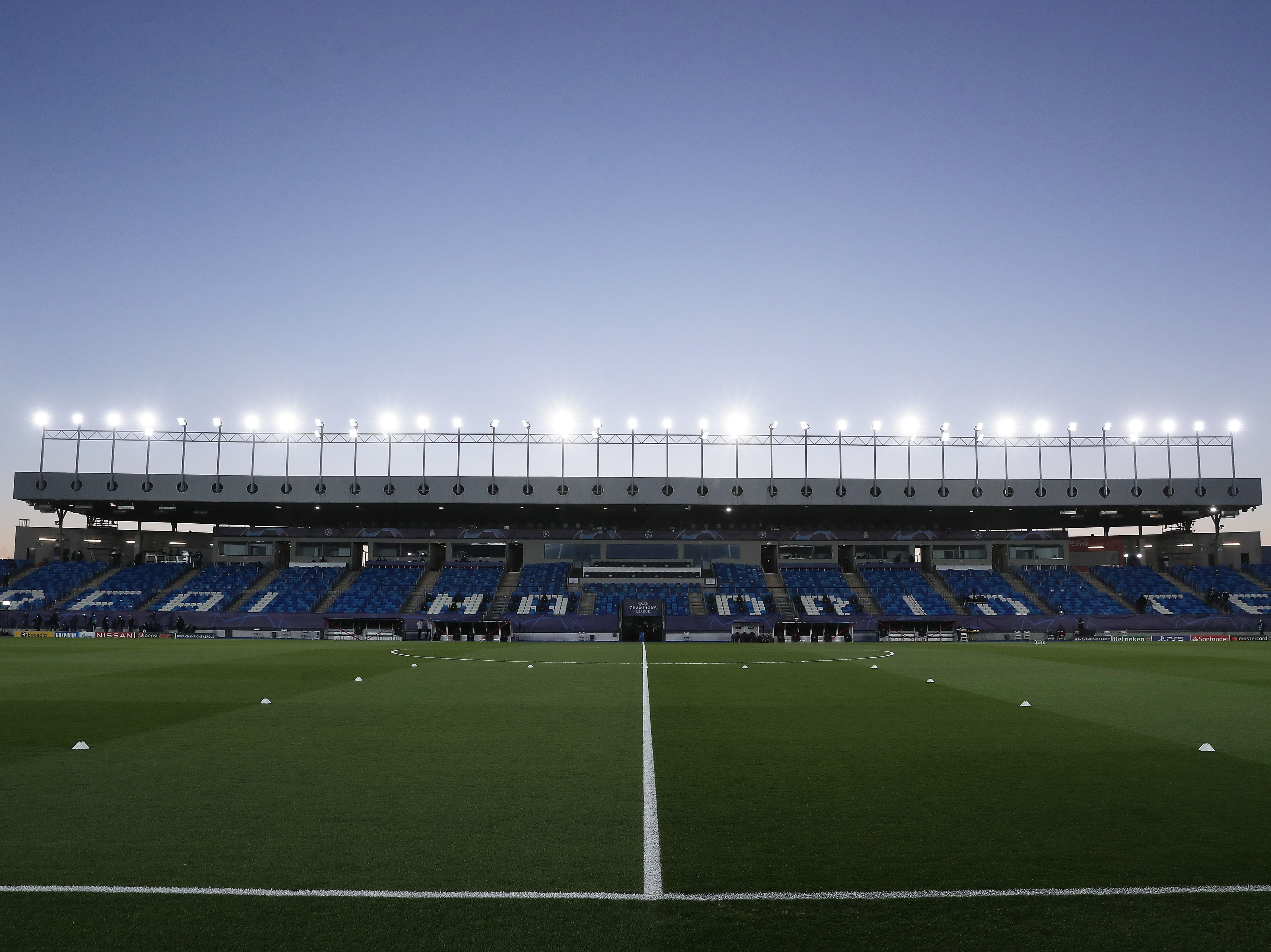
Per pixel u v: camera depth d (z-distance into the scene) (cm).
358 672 3089
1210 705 2081
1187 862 835
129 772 1243
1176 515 8456
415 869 815
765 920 701
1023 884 777
